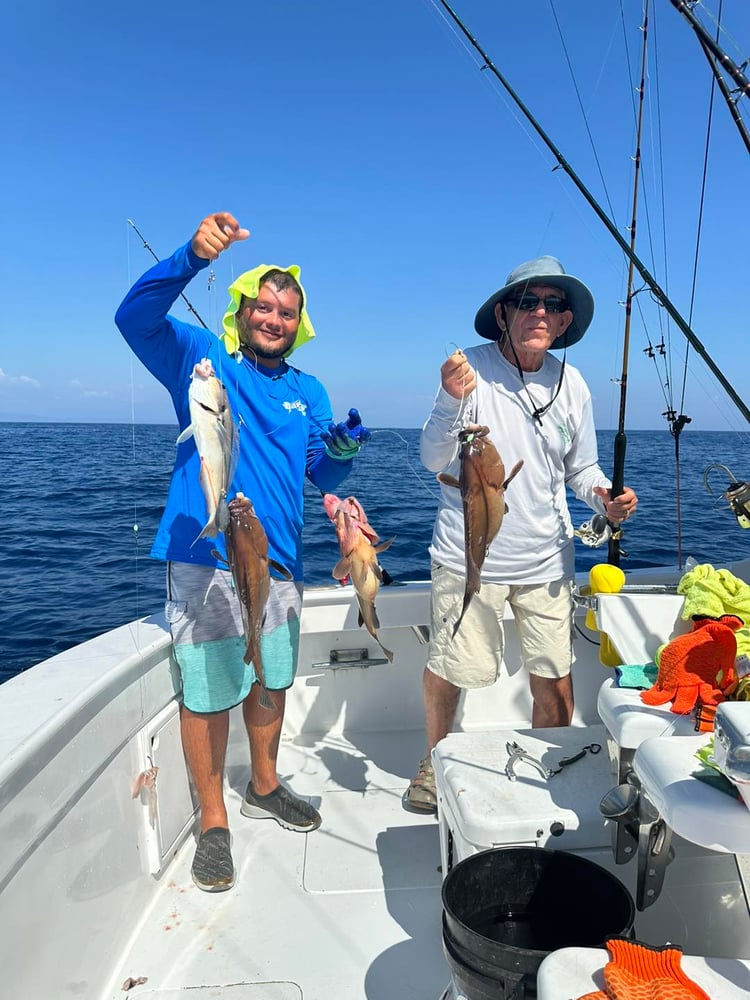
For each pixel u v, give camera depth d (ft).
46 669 7.38
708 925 6.02
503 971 5.12
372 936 7.68
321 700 12.14
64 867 6.26
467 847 6.57
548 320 8.82
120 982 7.07
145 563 29.53
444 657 9.34
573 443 9.66
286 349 9.55
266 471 9.03
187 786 9.41
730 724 4.53
